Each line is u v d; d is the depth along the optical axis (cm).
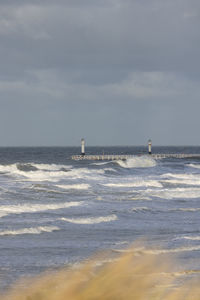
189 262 2692
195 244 3562
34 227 4384
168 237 3997
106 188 9200
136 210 5962
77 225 4719
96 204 6575
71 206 6281
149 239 3862
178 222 5100
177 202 7106
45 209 5941
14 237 3947
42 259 3055
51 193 7881
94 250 3394
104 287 436
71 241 3809
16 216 5266
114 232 4334
